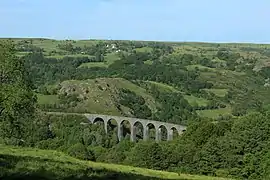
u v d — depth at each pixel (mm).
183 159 76500
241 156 74250
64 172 25688
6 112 55281
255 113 81938
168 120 187875
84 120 158375
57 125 142250
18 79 56156
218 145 75562
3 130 58188
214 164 74375
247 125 77312
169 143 88812
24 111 57562
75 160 42000
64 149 87188
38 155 40188
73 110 177750
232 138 76625
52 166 28453
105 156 85250
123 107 198500
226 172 73312
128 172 36094
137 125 167750
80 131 139250
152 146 77125
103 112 184500
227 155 74438
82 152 80188
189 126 88938
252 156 73062
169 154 77250
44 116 144375
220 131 83875
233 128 80375
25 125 61250
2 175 22109
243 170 72562
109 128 164500
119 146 96562
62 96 192750
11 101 54062
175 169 75062
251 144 74438
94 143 126250
